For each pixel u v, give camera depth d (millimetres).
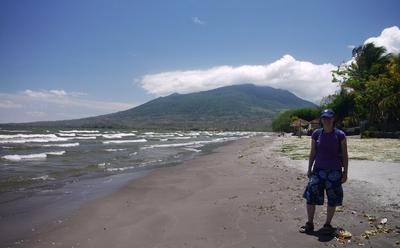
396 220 6957
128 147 38625
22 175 16438
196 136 88125
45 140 51594
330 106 59312
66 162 22484
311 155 6512
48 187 13125
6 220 8422
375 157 18766
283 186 11219
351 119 56656
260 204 8688
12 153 29250
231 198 9680
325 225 6391
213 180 13688
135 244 6395
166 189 12141
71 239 6910
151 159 24766
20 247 6535
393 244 5719
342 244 5770
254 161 19781
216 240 6277
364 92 50031
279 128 118500
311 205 6383
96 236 7020
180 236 6652
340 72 55719
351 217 7207
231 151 31625
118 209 9289
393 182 10898
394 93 43969
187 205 9281
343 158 6188
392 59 49844
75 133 86750
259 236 6316
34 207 9812
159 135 89875
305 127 75562
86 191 12258
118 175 16438
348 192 9625
